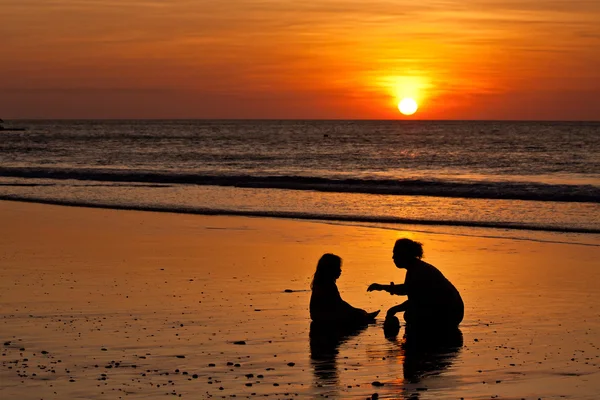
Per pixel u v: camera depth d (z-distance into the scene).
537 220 20.22
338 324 9.38
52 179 35.53
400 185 32.12
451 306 9.16
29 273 12.54
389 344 8.53
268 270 12.91
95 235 17.30
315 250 15.13
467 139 110.31
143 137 117.19
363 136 125.69
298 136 125.31
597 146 84.06
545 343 8.42
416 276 9.33
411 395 6.64
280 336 8.76
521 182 32.41
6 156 62.09
